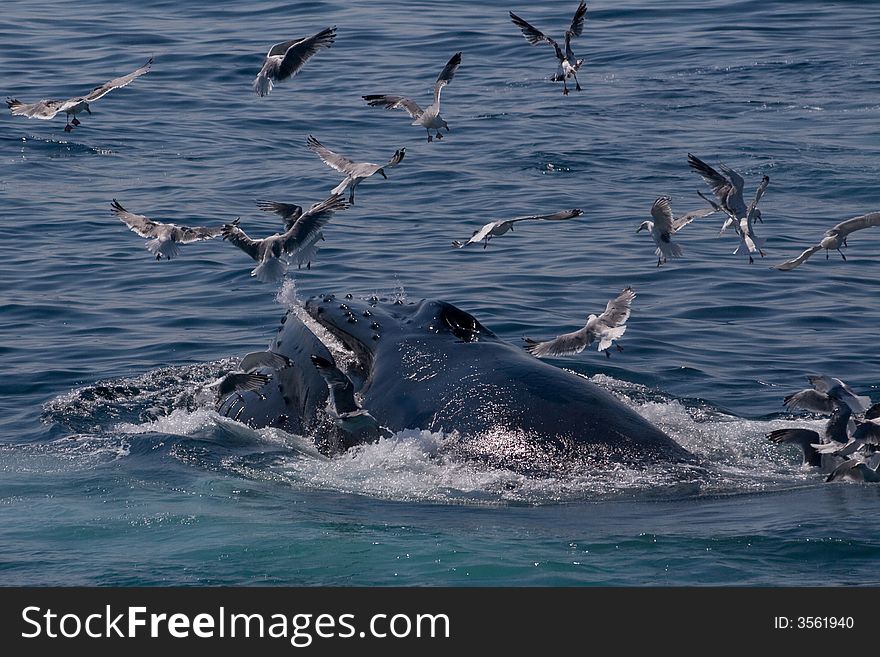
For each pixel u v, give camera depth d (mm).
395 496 15266
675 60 55469
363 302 18219
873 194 36688
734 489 15172
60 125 43844
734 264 30234
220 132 44000
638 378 22188
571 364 22859
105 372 22516
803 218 34594
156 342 24328
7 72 50062
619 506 14523
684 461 15750
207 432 18078
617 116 46781
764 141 42938
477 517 14398
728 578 12594
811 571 12711
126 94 48219
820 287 28391
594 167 40000
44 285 28266
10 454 17750
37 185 37094
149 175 38438
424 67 53625
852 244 32250
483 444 15570
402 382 16594
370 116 46469
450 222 34062
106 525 14656
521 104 48375
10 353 23656
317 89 50188
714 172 18156
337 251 31172
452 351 16859
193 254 30844
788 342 24422
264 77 19969
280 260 15828
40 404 20719
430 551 13500
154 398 20797
